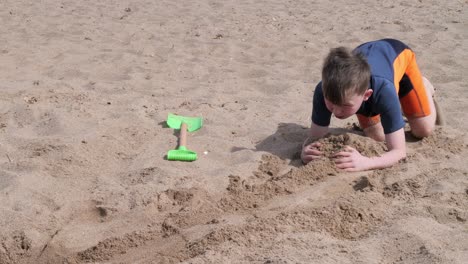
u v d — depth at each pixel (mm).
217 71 4262
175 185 2660
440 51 4609
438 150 2928
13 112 3354
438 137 3049
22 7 6488
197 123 3223
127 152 2959
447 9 6250
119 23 5785
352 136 2855
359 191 2609
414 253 2229
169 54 4684
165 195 2604
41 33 5332
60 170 2775
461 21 5664
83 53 4684
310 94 3730
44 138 3023
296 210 2502
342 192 2639
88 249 2381
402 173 2723
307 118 3342
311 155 2807
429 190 2613
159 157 2891
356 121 3295
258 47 4887
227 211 2545
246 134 3148
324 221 2428
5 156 2895
